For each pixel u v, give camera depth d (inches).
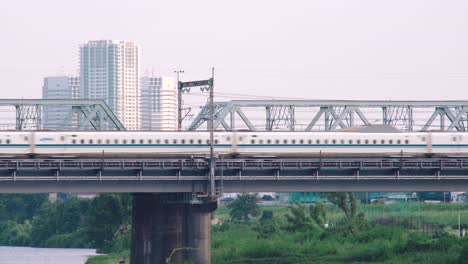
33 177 7194.9
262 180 7632.9
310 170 7632.9
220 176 7465.6
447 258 7583.7
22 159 7480.3
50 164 7224.4
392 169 7741.1
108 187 7416.3
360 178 7682.1
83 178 7283.5
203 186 7568.9
